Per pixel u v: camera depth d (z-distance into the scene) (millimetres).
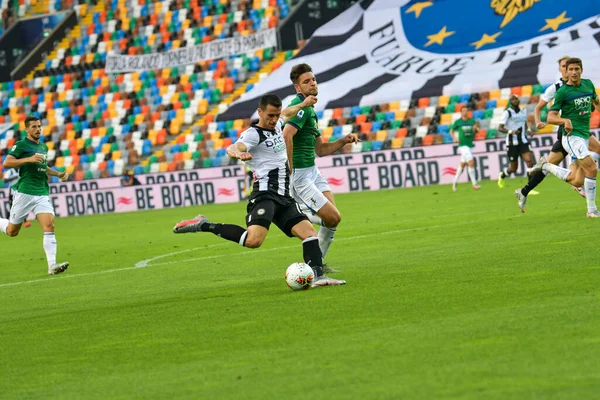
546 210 26047
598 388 7301
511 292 12312
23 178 22359
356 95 58906
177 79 67500
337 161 50438
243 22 68625
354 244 22438
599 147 23000
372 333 10391
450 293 12758
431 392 7625
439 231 23281
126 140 65688
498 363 8391
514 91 53438
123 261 24031
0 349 11898
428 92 56500
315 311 12344
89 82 70938
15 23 76625
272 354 9812
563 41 56625
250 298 14359
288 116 14781
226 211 44062
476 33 60781
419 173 48156
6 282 21469
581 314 10195
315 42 65312
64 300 16938
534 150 44562
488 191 38500
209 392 8398
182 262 22031
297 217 15062
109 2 75250
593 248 16141
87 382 9359
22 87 72938
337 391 7957
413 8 64188
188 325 12305
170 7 72250
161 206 54844
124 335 12047
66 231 40344
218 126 61844
